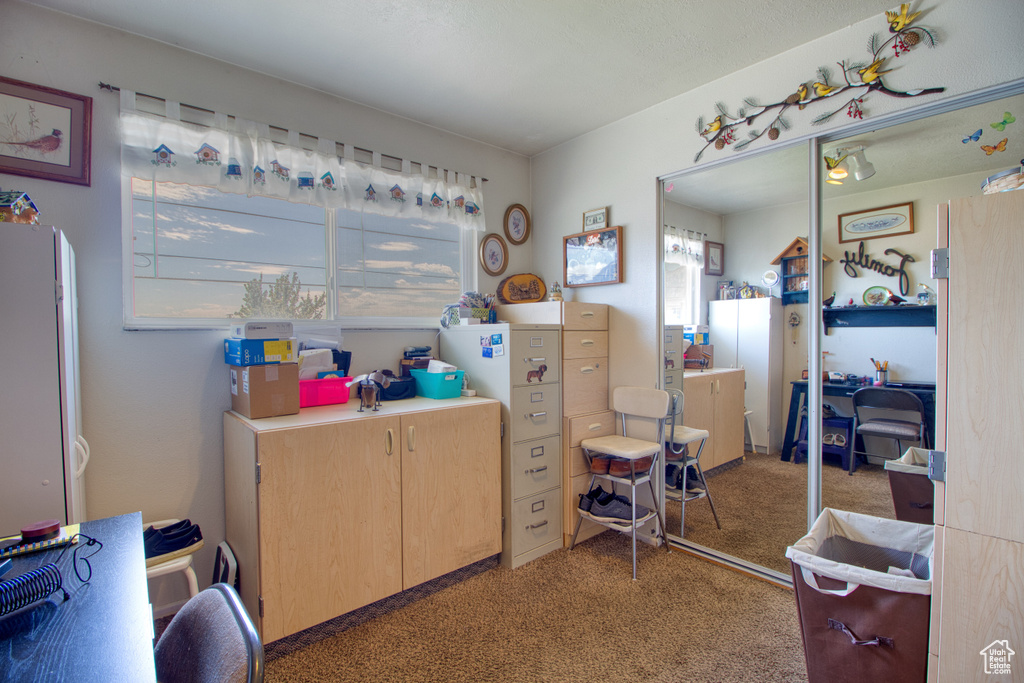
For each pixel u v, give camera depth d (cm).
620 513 242
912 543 156
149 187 198
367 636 185
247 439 174
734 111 228
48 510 134
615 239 279
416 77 227
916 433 192
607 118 276
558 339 260
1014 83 158
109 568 100
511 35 195
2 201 133
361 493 189
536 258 333
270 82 223
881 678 132
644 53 210
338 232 250
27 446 131
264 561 166
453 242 298
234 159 207
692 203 253
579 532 268
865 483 203
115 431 187
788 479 229
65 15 177
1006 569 114
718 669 164
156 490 196
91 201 182
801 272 220
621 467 243
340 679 162
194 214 209
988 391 117
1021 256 111
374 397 207
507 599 210
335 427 183
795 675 161
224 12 177
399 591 201
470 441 225
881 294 199
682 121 248
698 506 259
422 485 208
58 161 174
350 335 250
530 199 335
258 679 67
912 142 187
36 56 171
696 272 255
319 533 179
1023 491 112
